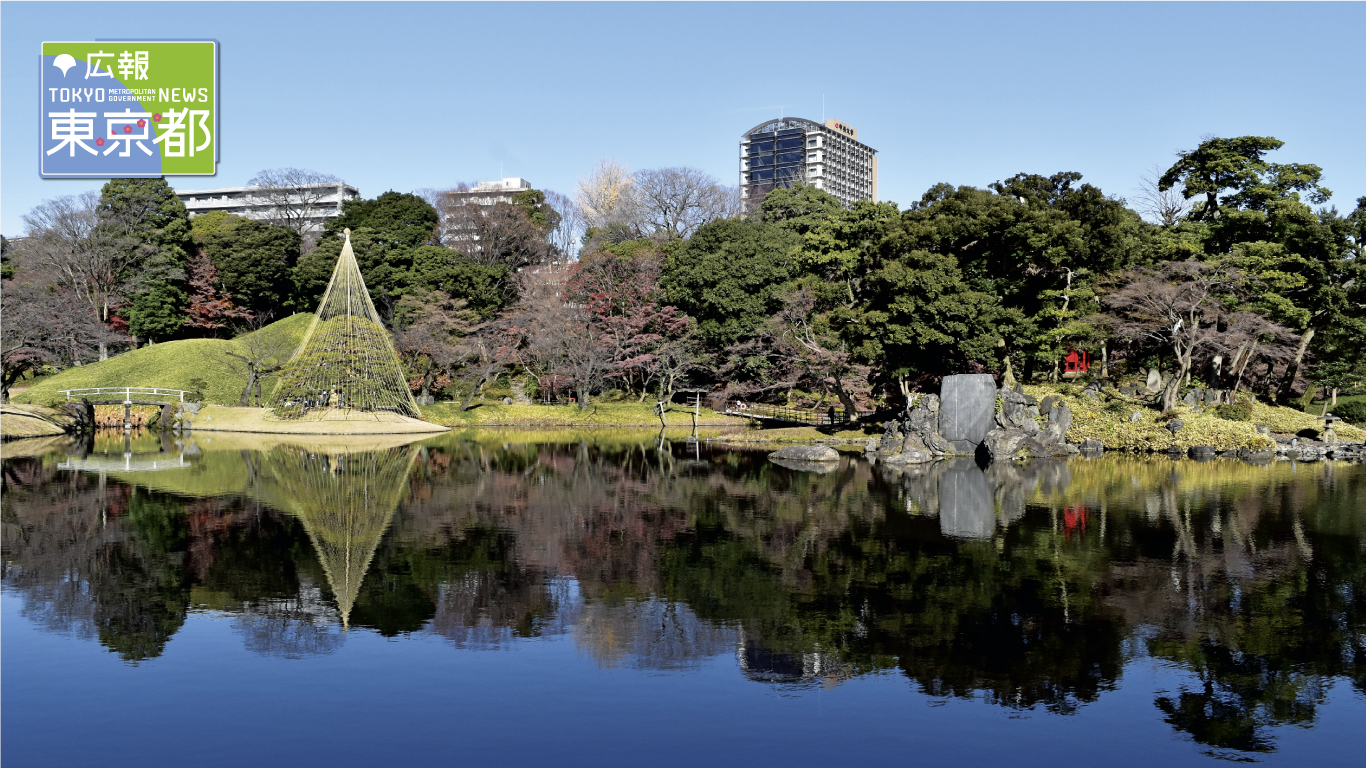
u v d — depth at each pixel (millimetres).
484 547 24281
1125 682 14305
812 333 54500
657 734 12461
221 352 72875
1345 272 48688
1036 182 52000
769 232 65938
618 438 57406
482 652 15820
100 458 44938
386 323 74812
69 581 20656
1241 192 51688
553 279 73000
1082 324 47625
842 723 12828
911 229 49656
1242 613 17812
